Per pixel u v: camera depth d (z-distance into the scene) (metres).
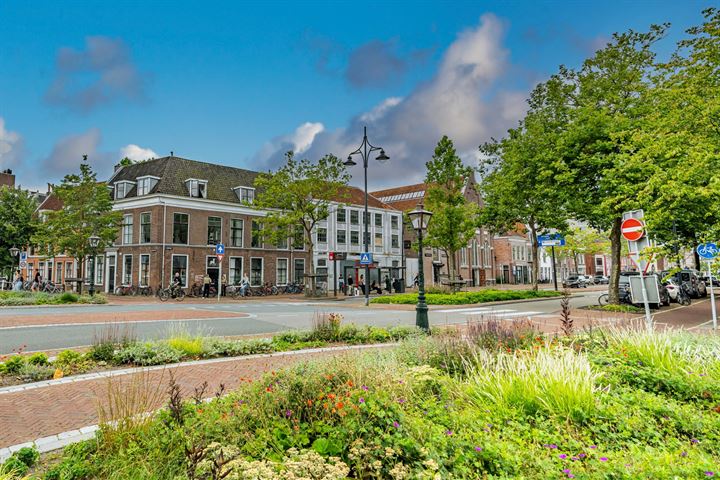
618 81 19.91
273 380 4.68
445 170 28.73
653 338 6.83
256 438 3.74
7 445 4.39
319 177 31.69
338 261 44.88
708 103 12.77
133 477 3.24
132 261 34.25
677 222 18.39
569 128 19.53
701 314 18.25
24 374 7.07
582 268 90.50
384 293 39.81
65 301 22.47
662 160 14.32
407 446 3.42
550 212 24.30
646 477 3.03
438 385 5.20
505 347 6.92
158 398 5.82
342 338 11.08
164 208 33.47
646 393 5.11
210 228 36.09
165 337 11.30
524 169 21.77
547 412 4.39
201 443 3.28
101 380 6.93
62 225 26.28
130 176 38.00
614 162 16.61
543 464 3.24
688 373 5.71
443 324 14.51
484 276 63.75
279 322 15.48
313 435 3.88
